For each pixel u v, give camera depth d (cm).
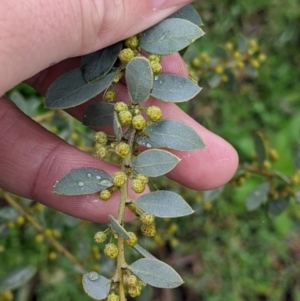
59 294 34
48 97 15
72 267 28
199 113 37
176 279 14
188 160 21
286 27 40
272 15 40
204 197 25
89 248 27
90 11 15
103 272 26
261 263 36
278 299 35
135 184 14
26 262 34
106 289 14
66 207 20
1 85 15
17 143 21
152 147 15
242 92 39
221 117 38
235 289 35
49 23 15
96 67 15
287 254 36
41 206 26
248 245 36
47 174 20
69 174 15
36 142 21
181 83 15
